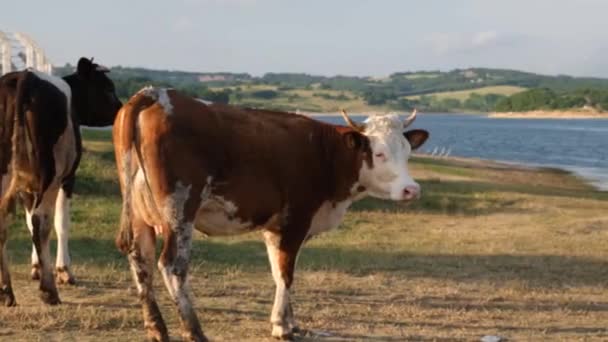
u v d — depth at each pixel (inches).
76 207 734.5
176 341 347.6
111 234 651.5
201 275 510.9
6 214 394.9
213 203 339.0
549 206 958.4
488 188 1106.1
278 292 360.2
